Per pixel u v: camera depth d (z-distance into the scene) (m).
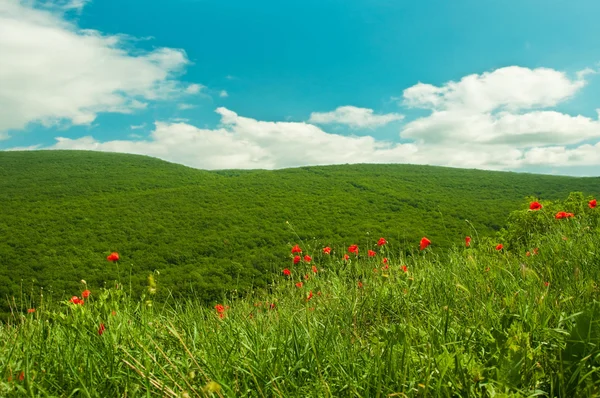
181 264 43.47
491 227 54.56
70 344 2.55
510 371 1.89
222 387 1.99
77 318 2.82
